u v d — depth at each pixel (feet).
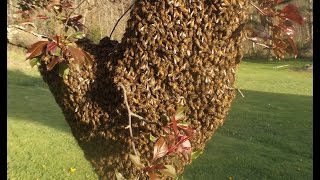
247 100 49.34
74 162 24.80
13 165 23.86
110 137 9.41
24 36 9.19
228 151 27.07
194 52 8.38
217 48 8.36
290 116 39.83
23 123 34.71
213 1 8.11
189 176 22.16
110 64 9.08
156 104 8.72
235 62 8.75
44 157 25.54
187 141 6.76
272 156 26.48
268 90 59.31
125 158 9.34
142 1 8.48
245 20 8.26
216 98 8.77
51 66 8.02
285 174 23.21
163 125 7.50
